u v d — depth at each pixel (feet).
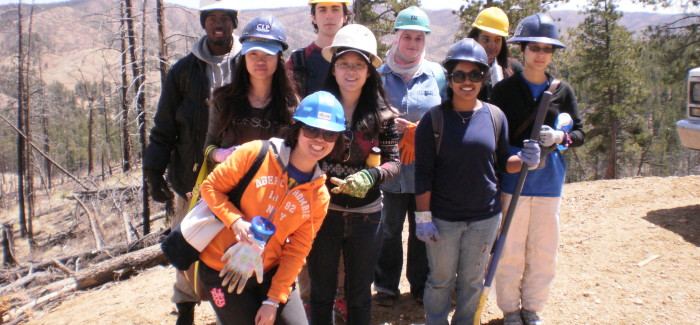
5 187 161.99
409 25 12.46
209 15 11.37
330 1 12.62
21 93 95.25
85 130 197.16
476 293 10.89
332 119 7.82
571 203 20.33
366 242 10.03
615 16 90.33
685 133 18.66
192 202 10.23
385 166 9.93
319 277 10.12
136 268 19.74
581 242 16.29
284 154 7.96
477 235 10.50
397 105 12.76
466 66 9.86
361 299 10.28
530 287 11.57
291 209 8.02
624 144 97.76
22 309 16.65
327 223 9.93
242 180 7.96
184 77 11.32
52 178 145.59
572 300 12.91
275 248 8.27
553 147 10.33
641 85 94.38
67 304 17.02
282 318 8.21
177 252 8.15
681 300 12.42
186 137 11.46
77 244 53.42
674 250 14.84
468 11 69.67
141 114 44.47
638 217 17.66
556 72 86.12
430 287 11.15
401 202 12.89
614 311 12.28
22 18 93.30
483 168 10.25
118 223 52.08
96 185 61.26
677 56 69.41
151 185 11.69
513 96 11.16
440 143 10.30
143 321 14.08
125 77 51.11
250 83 9.99
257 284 8.29
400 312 13.09
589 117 96.94
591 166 139.74
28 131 95.76
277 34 9.64
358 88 9.89
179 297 11.43
